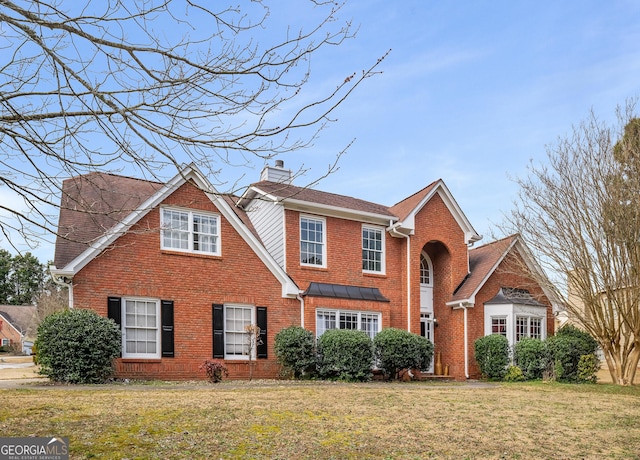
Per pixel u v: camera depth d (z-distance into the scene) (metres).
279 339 19.00
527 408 12.79
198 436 8.20
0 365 35.25
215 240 19.08
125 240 17.02
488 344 22.69
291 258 21.08
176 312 17.69
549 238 21.36
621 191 19.47
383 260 23.44
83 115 5.49
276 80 5.63
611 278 19.94
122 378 16.33
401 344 19.91
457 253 24.95
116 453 7.06
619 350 20.52
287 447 7.91
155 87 5.39
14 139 5.40
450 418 10.91
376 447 8.21
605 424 11.05
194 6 5.37
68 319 14.96
